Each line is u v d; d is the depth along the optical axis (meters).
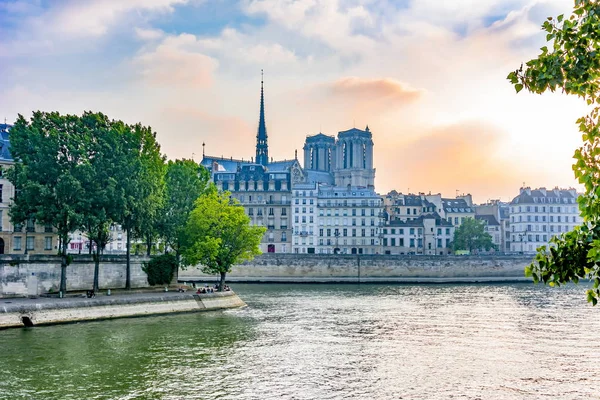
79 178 89.94
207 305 97.25
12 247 107.88
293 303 109.69
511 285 159.75
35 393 47.12
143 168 98.69
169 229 117.00
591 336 72.56
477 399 46.94
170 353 61.66
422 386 50.28
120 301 85.81
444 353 62.75
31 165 90.00
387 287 152.50
